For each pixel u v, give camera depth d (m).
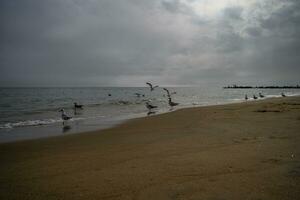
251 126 12.13
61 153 8.17
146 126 14.37
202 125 13.45
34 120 19.14
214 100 47.00
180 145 8.59
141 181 5.23
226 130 11.44
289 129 10.82
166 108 29.62
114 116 21.58
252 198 4.27
